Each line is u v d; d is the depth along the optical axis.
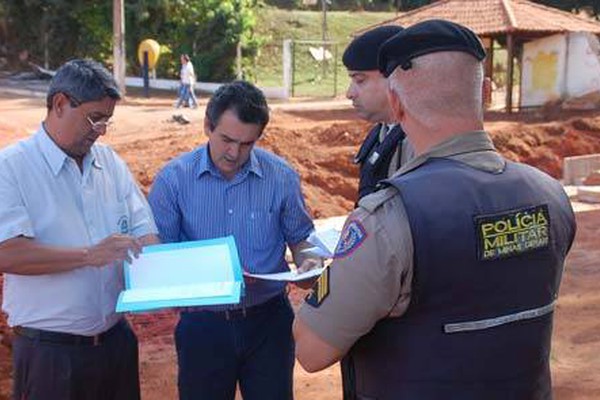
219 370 4.12
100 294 3.70
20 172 3.53
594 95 26.02
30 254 3.45
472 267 2.34
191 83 28.11
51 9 38.78
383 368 2.46
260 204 4.12
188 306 3.40
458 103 2.45
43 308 3.63
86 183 3.69
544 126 22.08
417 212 2.33
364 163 4.02
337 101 32.69
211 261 3.58
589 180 16.52
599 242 11.25
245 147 3.95
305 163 17.75
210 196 4.09
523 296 2.43
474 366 2.39
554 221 2.51
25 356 3.69
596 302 8.47
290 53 34.66
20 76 37.78
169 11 38.03
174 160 4.21
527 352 2.46
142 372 6.68
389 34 3.78
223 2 37.94
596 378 6.40
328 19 47.28
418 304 2.36
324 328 2.43
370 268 2.34
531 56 27.05
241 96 3.87
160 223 4.11
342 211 16.22
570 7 45.56
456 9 28.20
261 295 4.11
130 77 37.06
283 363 4.20
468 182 2.41
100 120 3.56
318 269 3.78
